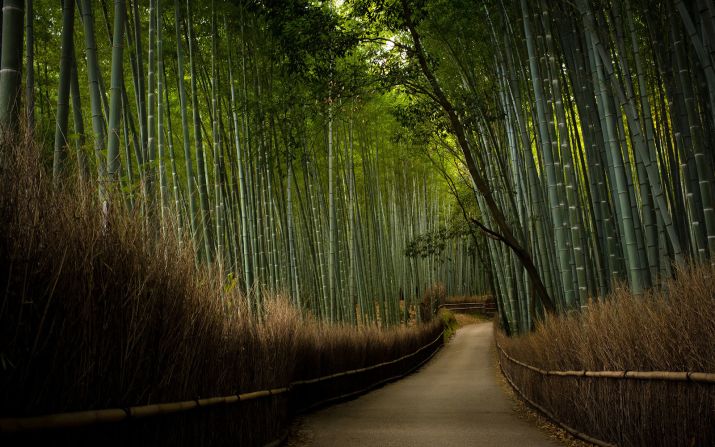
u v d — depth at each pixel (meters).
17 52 3.37
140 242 3.08
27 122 2.58
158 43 8.05
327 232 15.12
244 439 4.88
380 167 21.73
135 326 2.76
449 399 10.93
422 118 11.12
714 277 3.91
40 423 1.97
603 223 8.10
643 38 8.81
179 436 3.31
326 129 14.52
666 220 6.15
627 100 6.52
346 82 10.16
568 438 6.39
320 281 14.18
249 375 5.24
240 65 11.25
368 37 10.08
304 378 9.17
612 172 7.65
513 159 12.33
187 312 3.54
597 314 6.01
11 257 2.04
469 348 25.23
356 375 11.92
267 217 11.09
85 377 2.36
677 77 6.80
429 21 11.53
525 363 9.82
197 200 9.38
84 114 9.98
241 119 11.45
